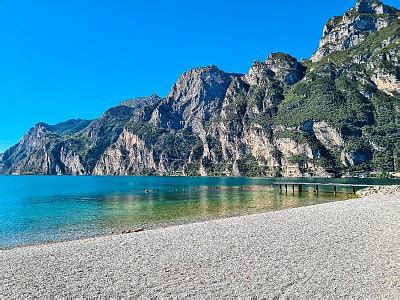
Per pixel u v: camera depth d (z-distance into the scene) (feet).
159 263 62.18
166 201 230.27
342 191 305.32
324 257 62.95
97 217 153.07
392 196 196.34
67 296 48.29
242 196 267.80
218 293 47.73
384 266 57.21
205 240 79.46
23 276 56.90
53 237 108.47
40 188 463.83
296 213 120.98
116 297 47.55
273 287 49.16
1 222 142.20
